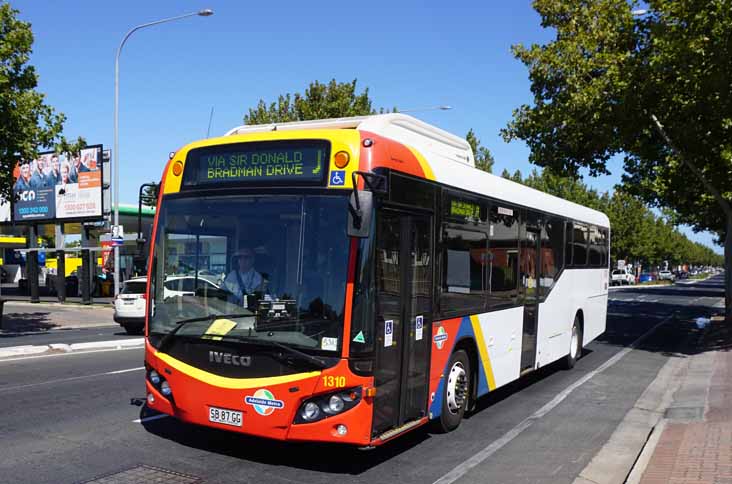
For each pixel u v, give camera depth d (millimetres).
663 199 28328
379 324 6109
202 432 7520
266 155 6352
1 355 13773
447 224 7613
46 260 48062
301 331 5824
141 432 7496
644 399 10352
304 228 6020
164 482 5824
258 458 6625
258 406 5840
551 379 12125
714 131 17141
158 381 6559
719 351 15523
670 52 15430
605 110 17781
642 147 20328
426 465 6637
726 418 8422
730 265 23391
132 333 20547
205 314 6246
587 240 14203
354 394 5758
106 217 32781
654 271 110125
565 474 6434
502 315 9281
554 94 19750
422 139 8305
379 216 6145
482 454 7078
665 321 26000
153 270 6719
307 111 30969
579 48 18969
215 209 6445
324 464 6531
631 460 6961
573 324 13156
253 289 6066
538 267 10922
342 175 6039
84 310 29750
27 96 18578
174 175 6828
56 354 14500
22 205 34906
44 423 7891
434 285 7281
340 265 5840
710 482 5863
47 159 34000
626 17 18344
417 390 6934
